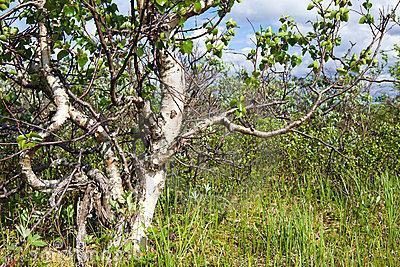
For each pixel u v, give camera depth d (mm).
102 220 4793
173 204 6211
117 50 4359
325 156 7840
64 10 3891
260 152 8469
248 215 6551
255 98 5617
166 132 5020
